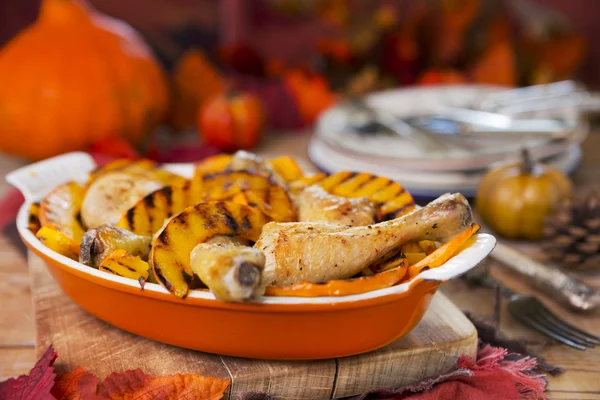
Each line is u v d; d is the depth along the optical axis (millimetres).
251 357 827
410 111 1275
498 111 1236
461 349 848
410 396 825
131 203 886
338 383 829
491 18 1488
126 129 1253
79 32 1248
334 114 1248
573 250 993
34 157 1251
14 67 1224
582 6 1624
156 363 833
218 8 1547
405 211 887
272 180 884
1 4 1479
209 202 825
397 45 1443
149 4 1526
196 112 1391
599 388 852
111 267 815
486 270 961
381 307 771
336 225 830
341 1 1500
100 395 786
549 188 1027
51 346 826
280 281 787
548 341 898
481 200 1062
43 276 943
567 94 1275
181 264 780
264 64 1421
